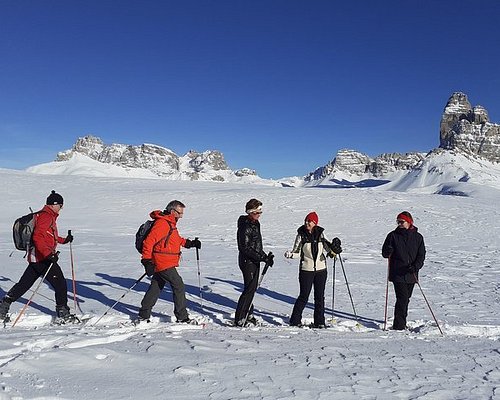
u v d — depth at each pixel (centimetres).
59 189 3581
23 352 450
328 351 504
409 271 701
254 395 366
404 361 479
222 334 568
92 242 1706
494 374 445
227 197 3362
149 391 365
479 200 3753
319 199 3375
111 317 679
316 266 692
